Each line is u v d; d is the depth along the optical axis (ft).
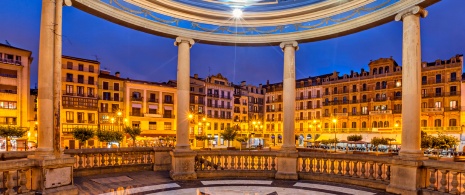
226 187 30.68
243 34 38.68
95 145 158.51
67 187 25.17
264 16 37.35
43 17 25.26
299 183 32.73
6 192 21.81
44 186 23.48
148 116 181.16
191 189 29.63
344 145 198.08
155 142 166.40
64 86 159.43
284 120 36.76
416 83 27.35
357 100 211.20
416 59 27.48
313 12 35.63
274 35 37.86
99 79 172.24
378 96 202.59
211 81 228.02
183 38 36.68
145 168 40.70
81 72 165.17
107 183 31.81
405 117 27.66
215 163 41.78
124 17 32.60
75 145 154.92
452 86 173.47
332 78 232.32
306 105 241.35
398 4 28.76
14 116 136.26
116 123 172.76
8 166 21.39
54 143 25.16
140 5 33.86
